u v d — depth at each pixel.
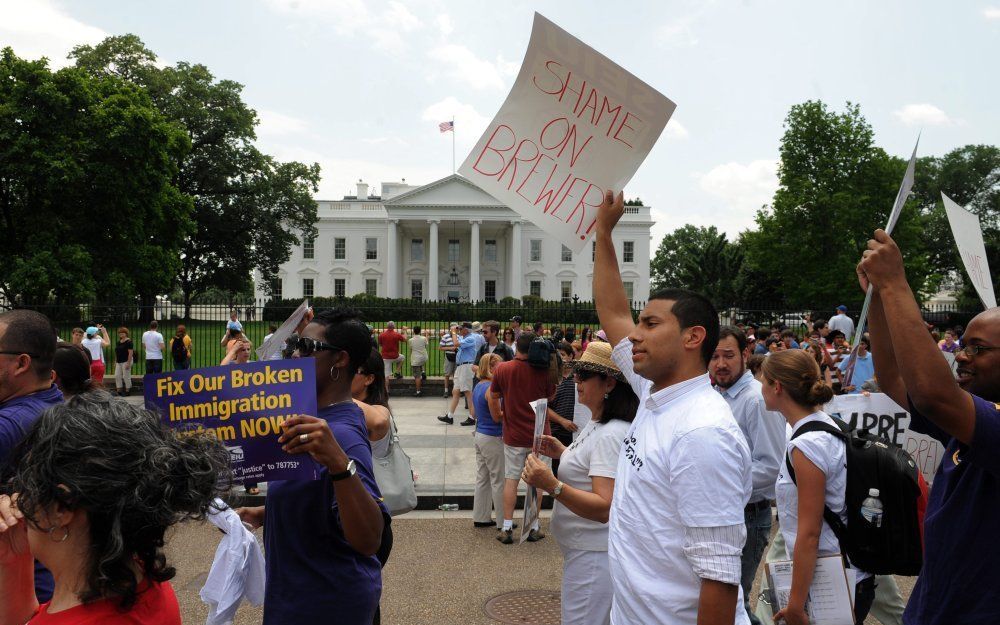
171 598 1.41
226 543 3.04
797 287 40.75
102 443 1.24
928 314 24.00
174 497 1.30
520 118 2.86
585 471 2.99
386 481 3.74
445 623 4.61
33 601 1.60
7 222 29.09
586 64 2.77
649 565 2.06
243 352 4.00
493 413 6.40
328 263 68.75
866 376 10.97
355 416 2.44
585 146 2.83
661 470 2.06
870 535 2.82
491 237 69.44
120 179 28.36
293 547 2.26
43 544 1.27
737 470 1.97
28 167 26.34
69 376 3.52
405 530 6.68
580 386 2.99
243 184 45.56
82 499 1.20
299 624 2.24
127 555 1.27
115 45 38.66
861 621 3.16
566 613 3.01
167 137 30.42
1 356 2.55
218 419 2.03
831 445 2.86
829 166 40.34
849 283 38.69
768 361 3.10
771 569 2.99
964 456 1.87
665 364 2.17
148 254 31.33
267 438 2.03
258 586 3.12
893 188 39.34
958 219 3.41
